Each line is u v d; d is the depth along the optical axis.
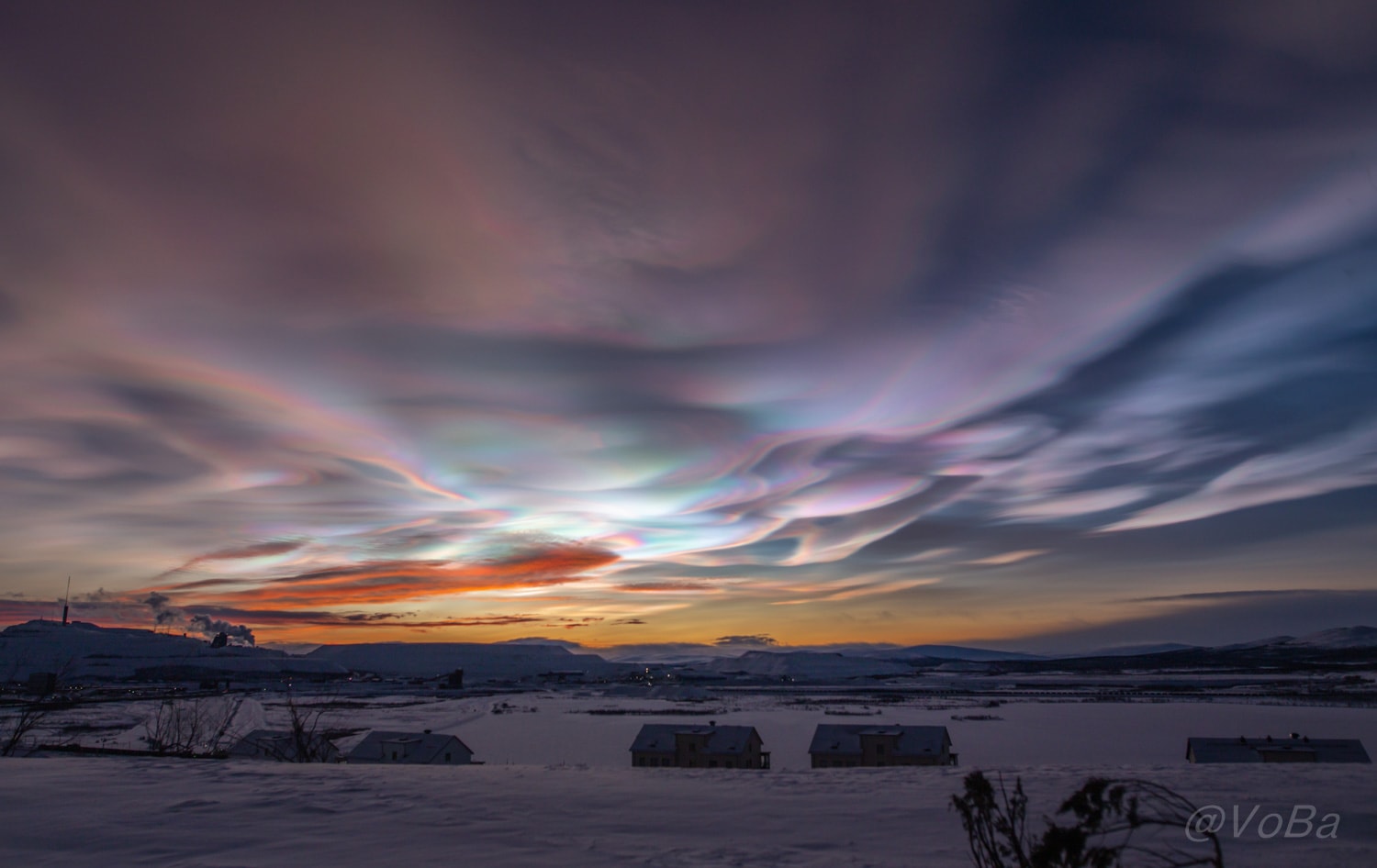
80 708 67.38
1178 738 72.25
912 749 45.91
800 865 7.70
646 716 107.62
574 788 12.52
